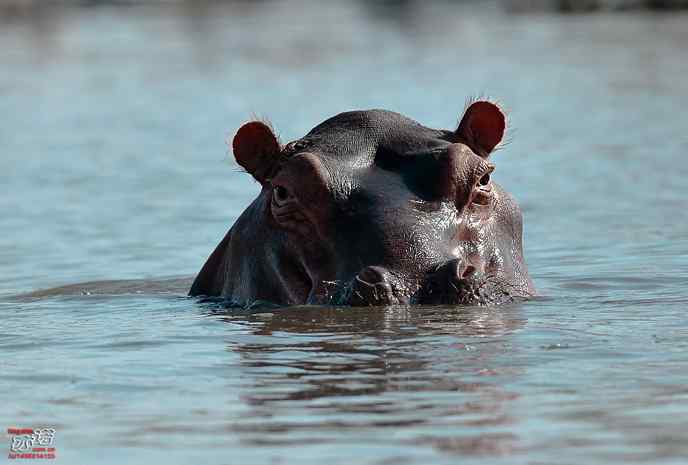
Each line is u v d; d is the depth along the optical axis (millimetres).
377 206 24672
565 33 123312
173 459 15008
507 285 25656
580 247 37219
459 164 25219
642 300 26266
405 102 79625
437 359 19688
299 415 16734
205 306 27891
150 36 142000
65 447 15742
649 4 143375
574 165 55188
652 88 82812
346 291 23781
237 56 117938
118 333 23922
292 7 188875
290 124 72062
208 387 18609
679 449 14742
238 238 28109
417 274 23844
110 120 79188
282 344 21484
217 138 69312
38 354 21891
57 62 117562
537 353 20062
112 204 49906
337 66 105875
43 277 35938
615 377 18375
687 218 41688
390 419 16344
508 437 15398
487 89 85750
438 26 142250
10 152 66375
